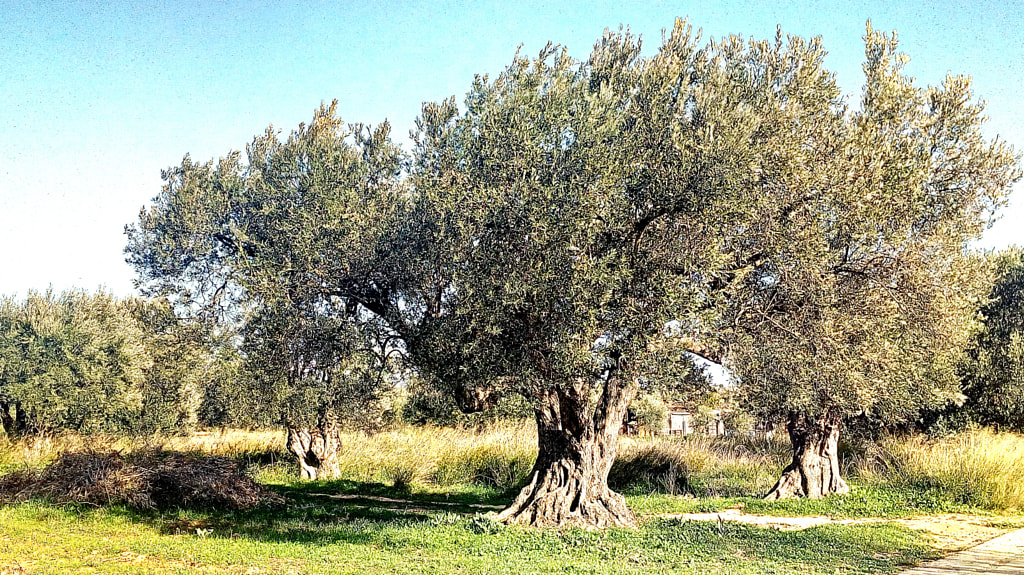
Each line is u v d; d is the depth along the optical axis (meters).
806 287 11.84
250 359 17.50
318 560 10.71
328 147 16.89
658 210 11.39
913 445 21.41
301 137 18.17
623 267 11.09
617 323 10.97
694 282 11.38
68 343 26.92
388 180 17.27
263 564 10.45
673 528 13.33
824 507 16.83
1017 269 26.84
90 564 10.38
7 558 10.75
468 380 12.03
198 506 15.72
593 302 10.91
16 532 12.85
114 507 15.23
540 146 11.46
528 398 12.15
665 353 11.12
